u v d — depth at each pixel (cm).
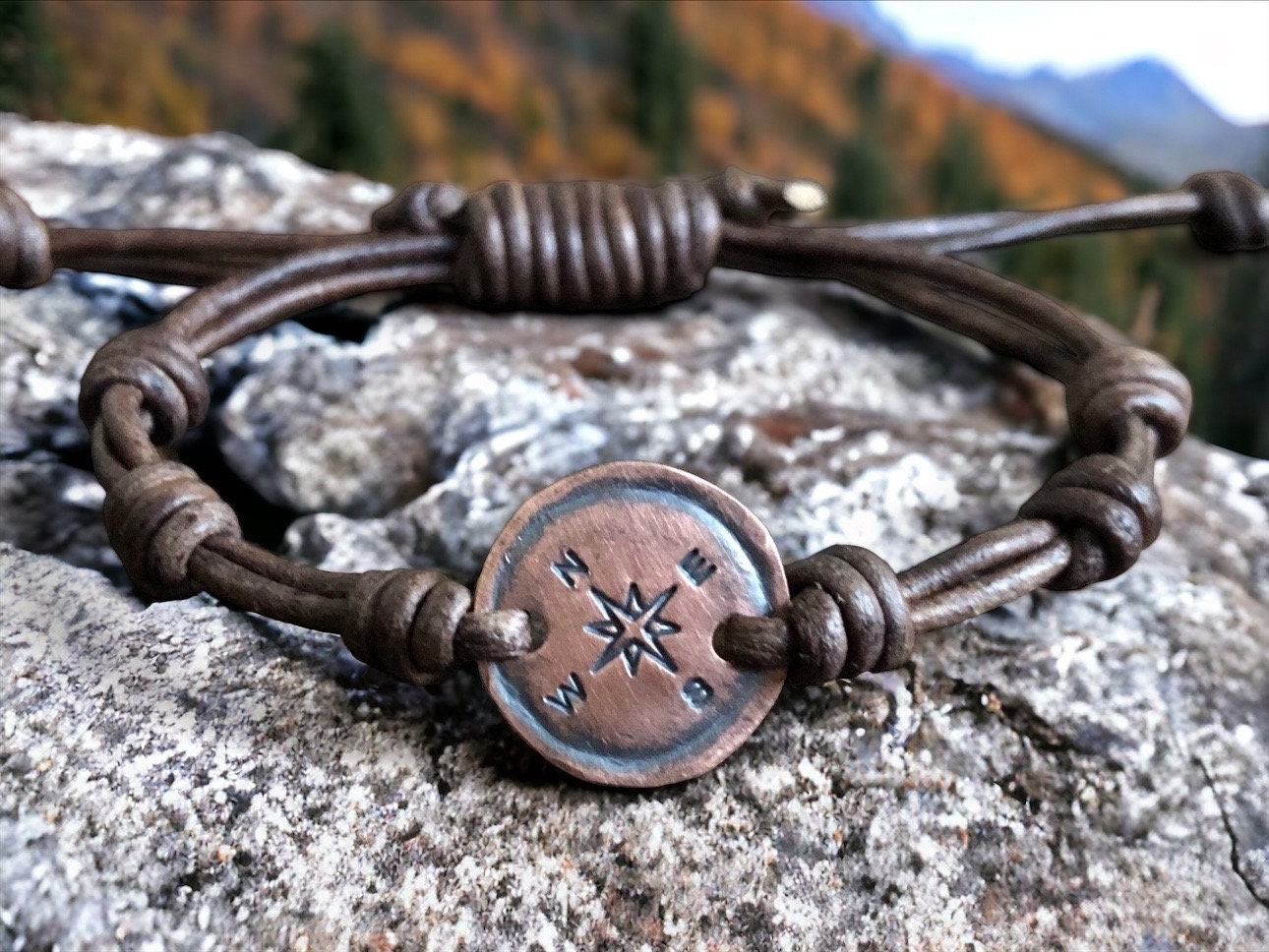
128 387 8
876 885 7
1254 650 8
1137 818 7
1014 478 9
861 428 9
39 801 7
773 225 10
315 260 9
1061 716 8
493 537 8
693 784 7
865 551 7
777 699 8
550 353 10
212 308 9
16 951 6
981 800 7
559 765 7
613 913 7
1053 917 7
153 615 8
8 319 10
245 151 12
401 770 7
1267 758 8
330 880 7
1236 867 7
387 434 9
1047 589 8
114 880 6
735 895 7
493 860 7
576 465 9
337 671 8
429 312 10
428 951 6
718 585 7
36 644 8
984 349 10
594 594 7
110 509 7
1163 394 8
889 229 10
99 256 9
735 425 9
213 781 7
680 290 10
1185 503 9
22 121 12
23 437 9
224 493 9
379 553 8
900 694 8
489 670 7
